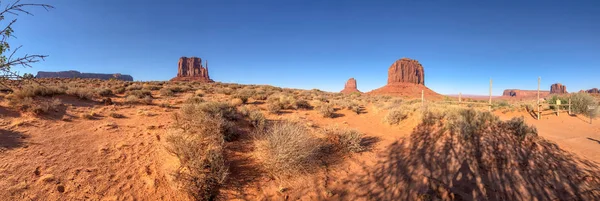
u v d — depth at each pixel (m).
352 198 3.95
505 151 5.79
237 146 5.45
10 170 3.67
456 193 4.01
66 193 3.38
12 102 6.94
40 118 6.27
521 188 4.21
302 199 3.88
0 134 4.84
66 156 4.36
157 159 4.58
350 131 6.77
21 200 3.12
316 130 7.68
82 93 10.02
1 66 2.11
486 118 8.41
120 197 3.45
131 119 7.45
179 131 5.52
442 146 6.25
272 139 5.03
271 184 4.17
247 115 8.48
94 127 6.20
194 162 3.80
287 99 13.34
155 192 3.62
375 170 4.98
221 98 14.77
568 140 7.36
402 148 6.39
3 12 2.14
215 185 3.85
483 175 4.66
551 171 4.84
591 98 13.49
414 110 10.40
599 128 9.59
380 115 11.13
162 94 15.12
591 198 3.89
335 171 4.87
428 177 4.59
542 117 12.57
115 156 4.58
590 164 5.31
